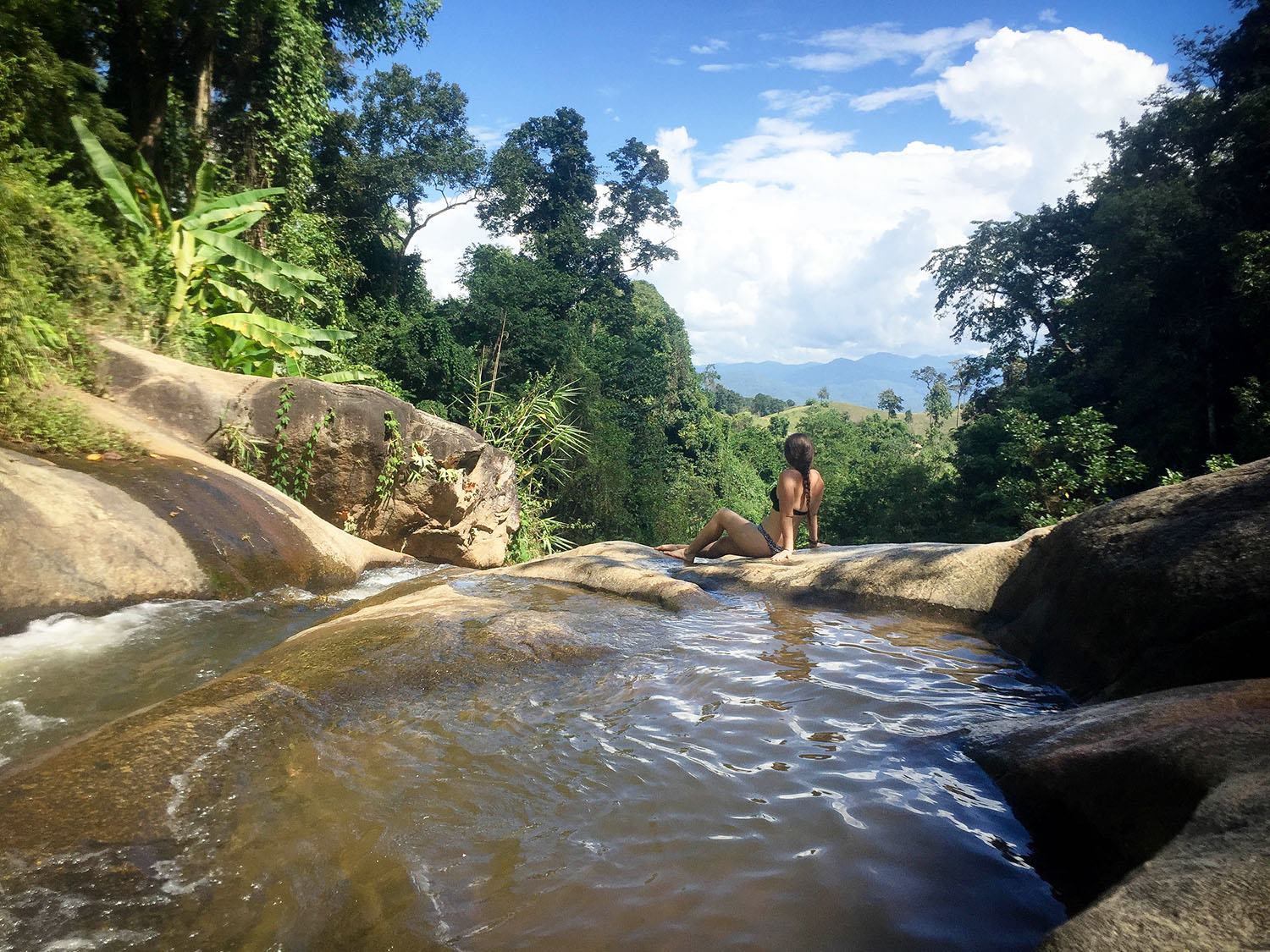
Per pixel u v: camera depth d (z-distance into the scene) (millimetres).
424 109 33469
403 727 3176
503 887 2174
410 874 2207
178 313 11852
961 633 4980
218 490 6605
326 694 3352
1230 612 3205
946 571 5414
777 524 6973
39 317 7727
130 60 17172
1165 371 25297
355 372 16203
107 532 5258
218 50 19062
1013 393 34031
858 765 3000
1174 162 27953
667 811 2617
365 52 25672
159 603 5148
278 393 9727
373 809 2539
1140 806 2262
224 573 5809
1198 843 1772
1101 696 3641
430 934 1961
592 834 2463
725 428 71938
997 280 35469
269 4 18062
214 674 4109
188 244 12633
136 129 17422
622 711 3508
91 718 3467
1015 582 4957
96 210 13047
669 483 45438
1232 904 1494
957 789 2820
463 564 12258
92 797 2400
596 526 33094
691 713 3502
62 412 6645
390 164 32188
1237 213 25297
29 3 12461
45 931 1878
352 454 10320
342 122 30859
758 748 3143
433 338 31344
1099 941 1532
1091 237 28219
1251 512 3461
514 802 2641
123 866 2125
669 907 2094
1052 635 4219
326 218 26266
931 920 2066
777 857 2348
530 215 51219
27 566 4625
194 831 2318
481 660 3902
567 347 35375
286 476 9930
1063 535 4531
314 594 6320
